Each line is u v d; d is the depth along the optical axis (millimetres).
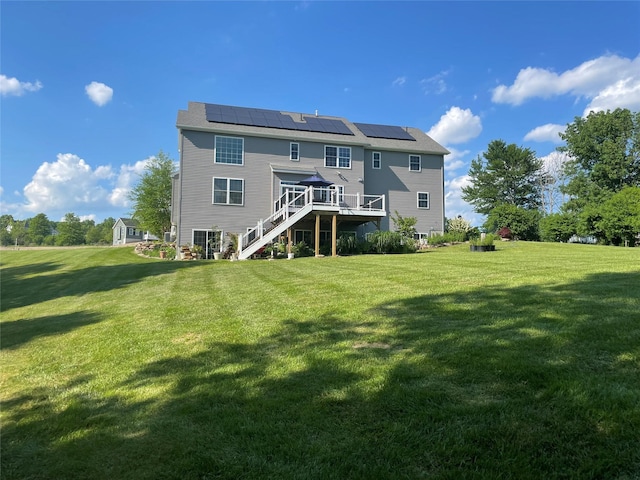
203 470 2023
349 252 18844
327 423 2359
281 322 4820
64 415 2861
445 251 18234
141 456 2215
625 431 2004
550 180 44312
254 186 20984
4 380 3770
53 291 10352
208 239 20078
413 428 2219
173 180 23344
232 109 23406
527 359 2939
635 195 23656
